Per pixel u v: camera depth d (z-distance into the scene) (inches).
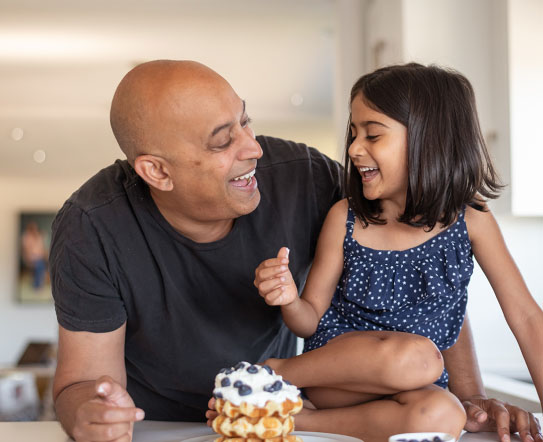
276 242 59.7
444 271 57.0
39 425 57.2
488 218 58.2
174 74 52.9
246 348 60.1
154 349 58.9
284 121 319.0
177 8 197.3
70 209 57.1
